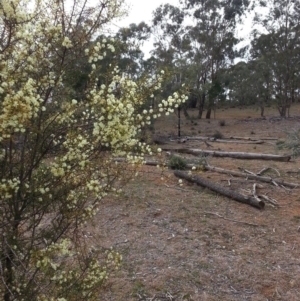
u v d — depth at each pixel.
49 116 2.55
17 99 2.05
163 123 28.66
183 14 34.06
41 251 2.61
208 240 6.88
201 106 32.84
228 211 8.29
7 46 2.28
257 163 13.06
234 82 38.31
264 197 9.09
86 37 2.42
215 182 10.44
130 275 5.58
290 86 32.62
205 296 5.18
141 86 2.58
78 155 2.52
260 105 34.75
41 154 2.62
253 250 6.57
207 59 33.38
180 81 20.05
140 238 6.82
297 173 11.52
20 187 2.58
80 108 2.50
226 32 34.09
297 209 8.52
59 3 2.40
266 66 32.81
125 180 2.99
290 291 5.40
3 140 2.30
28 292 2.70
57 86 2.53
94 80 2.58
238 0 33.59
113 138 2.30
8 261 2.67
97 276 3.29
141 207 8.22
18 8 2.25
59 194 2.64
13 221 2.60
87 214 2.91
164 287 5.32
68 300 2.94
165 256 6.22
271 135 22.19
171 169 11.33
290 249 6.65
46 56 2.45
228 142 19.33
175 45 33.94
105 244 6.48
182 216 7.87
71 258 4.34
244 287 5.48
